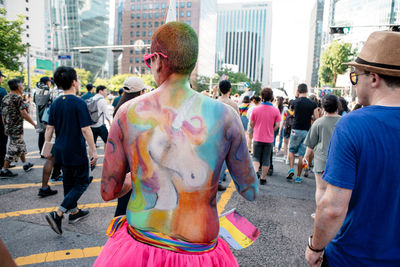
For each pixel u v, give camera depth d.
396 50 1.21
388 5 54.62
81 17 107.38
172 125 1.18
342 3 66.62
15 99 5.30
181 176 1.15
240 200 4.57
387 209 1.20
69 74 3.34
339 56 45.91
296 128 5.74
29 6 105.62
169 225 1.14
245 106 7.27
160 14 103.94
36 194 4.54
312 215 4.04
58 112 3.28
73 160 3.28
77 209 3.56
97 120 6.26
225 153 1.23
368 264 1.23
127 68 108.00
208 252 1.18
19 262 2.71
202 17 104.56
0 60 23.70
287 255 2.98
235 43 160.62
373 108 1.25
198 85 81.75
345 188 1.21
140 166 1.19
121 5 113.38
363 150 1.20
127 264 1.12
